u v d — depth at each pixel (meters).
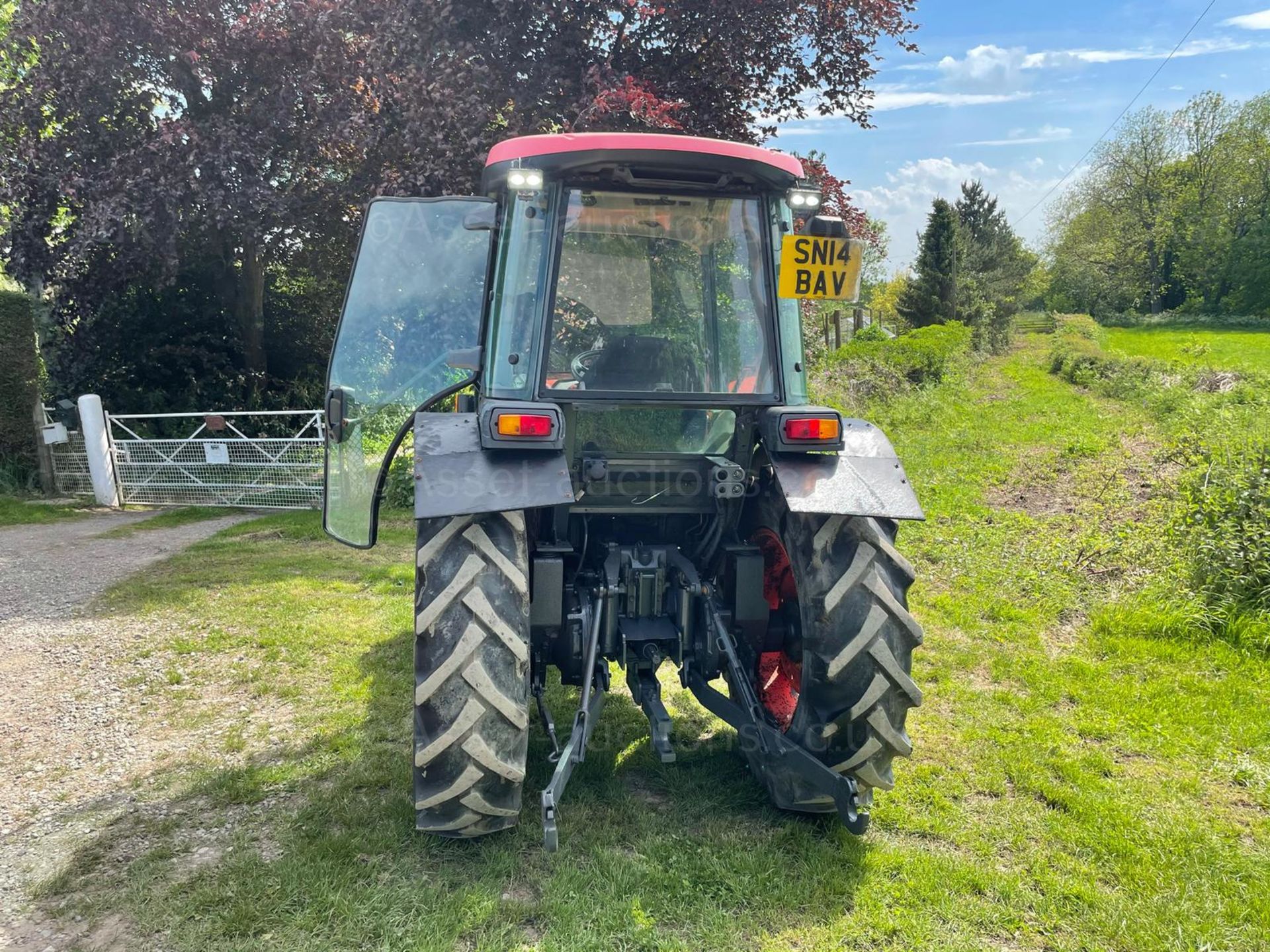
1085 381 20.69
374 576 6.91
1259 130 57.88
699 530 3.63
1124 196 63.47
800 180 3.21
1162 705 4.29
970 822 3.27
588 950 2.51
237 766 3.71
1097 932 2.64
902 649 2.99
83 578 7.12
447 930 2.59
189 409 14.70
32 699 4.52
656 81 10.52
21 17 11.32
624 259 3.20
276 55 11.66
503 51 9.92
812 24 10.55
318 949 2.52
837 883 2.82
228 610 5.99
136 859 3.02
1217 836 3.15
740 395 3.24
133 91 12.02
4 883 2.91
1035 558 6.70
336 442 4.03
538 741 3.85
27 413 12.12
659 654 3.31
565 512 3.26
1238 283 57.88
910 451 11.85
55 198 11.16
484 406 3.04
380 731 4.03
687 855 2.96
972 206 42.19
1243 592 5.34
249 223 11.23
